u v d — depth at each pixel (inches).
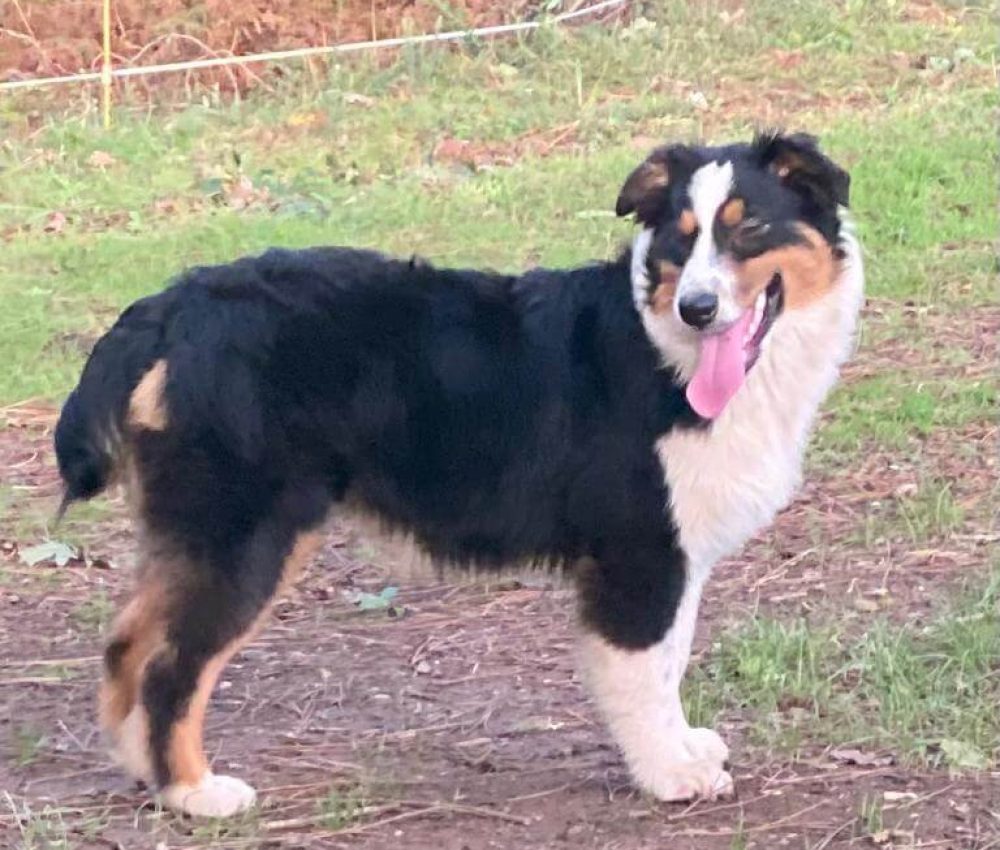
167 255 200.1
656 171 113.2
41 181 234.2
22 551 141.6
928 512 140.3
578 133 250.7
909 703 118.0
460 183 227.3
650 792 111.7
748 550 137.9
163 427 109.3
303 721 120.5
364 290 112.1
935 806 110.2
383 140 248.4
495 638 129.5
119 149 246.8
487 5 298.2
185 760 110.5
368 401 111.1
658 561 111.1
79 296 189.2
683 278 109.3
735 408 110.5
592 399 111.4
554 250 193.9
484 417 112.0
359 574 138.7
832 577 133.9
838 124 240.1
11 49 287.6
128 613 110.9
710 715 118.8
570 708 121.0
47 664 127.3
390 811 110.9
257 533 109.9
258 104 268.5
